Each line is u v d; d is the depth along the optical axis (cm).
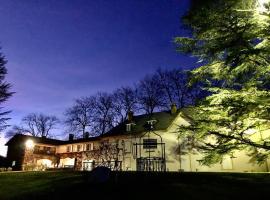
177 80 4800
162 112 4066
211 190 1195
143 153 3406
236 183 1317
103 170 1472
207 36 1142
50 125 7131
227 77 1298
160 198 1112
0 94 4203
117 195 1193
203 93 4222
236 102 1065
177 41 1207
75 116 5950
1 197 1385
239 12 1040
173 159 3203
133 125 3950
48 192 1359
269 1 957
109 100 5744
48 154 5319
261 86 1280
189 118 3425
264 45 1116
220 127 1170
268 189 1176
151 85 5119
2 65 4438
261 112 1104
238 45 1042
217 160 1165
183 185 1291
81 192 1284
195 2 1022
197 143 2956
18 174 2161
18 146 5412
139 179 1480
